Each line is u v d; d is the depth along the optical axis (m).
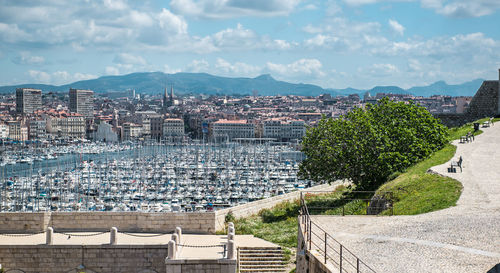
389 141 65.12
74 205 146.75
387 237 28.84
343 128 67.94
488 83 96.94
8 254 44.44
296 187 182.50
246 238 50.19
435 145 68.81
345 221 33.69
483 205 34.81
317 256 26.06
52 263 44.50
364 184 64.56
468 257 24.33
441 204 36.69
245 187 186.00
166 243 45.38
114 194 168.50
